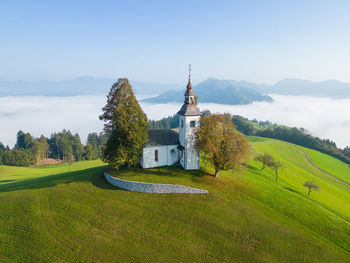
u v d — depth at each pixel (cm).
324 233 3994
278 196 5150
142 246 3388
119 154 5244
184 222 3950
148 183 4891
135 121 5347
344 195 7656
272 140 16862
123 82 5291
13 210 4247
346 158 14450
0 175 9444
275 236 3741
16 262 3086
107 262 3088
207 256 3269
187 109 5609
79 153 16125
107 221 3919
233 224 3956
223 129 5316
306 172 9706
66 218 3981
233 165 5184
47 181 5975
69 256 3173
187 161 5759
